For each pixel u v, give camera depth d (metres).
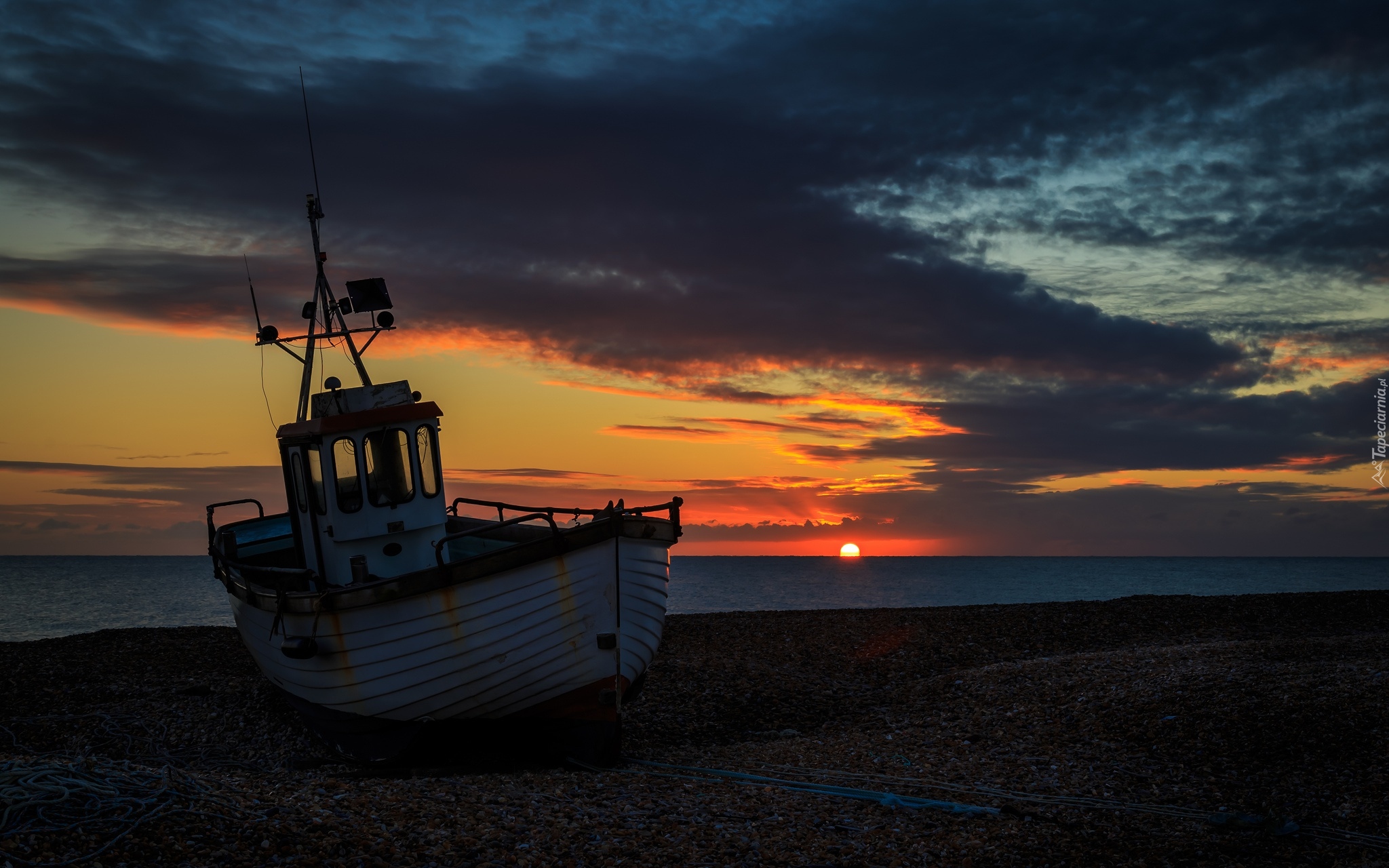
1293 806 7.55
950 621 19.55
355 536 10.47
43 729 11.02
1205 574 111.88
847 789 8.34
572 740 9.57
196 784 6.64
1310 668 11.73
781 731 11.87
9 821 5.50
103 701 12.63
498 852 6.16
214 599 54.97
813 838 6.81
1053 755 9.62
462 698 9.18
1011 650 16.97
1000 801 7.90
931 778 8.81
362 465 10.51
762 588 75.38
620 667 9.58
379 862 5.75
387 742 9.59
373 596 9.02
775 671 15.21
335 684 9.58
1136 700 11.02
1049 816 7.41
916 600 58.62
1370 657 12.98
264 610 10.36
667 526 10.02
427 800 7.35
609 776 9.05
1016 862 6.32
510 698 9.28
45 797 5.82
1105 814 7.50
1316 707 9.73
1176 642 17.12
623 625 9.58
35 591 64.38
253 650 12.09
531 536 12.53
